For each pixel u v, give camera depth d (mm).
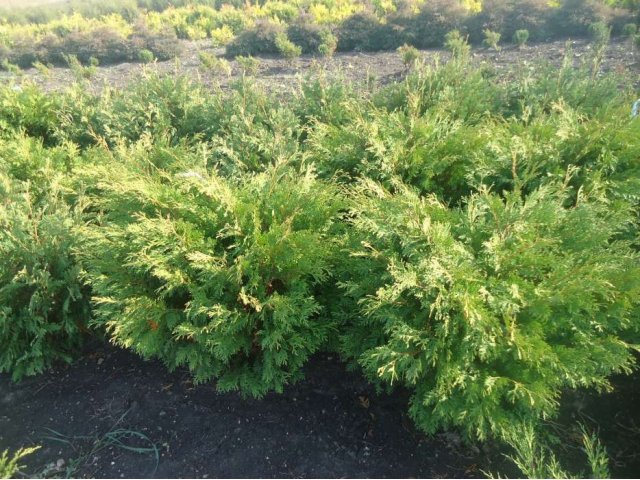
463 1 12016
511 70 7762
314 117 5781
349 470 3195
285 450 3338
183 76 6898
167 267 3428
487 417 2918
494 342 2869
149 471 3264
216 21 15062
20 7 21531
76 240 4180
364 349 3402
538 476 2652
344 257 3576
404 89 6172
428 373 3178
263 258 3477
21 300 4098
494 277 3148
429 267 2936
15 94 6906
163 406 3703
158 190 3824
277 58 11211
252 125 5625
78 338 4328
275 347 3477
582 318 3002
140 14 17625
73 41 13469
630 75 7305
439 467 3182
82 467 3314
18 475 3289
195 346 3553
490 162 4188
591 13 9805
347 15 12633
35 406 3799
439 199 4348
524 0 10414
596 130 4047
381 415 3533
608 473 2949
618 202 3822
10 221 4191
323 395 3709
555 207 3252
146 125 6172
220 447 3383
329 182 4570
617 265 3098
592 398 3523
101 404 3766
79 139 6867
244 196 3814
